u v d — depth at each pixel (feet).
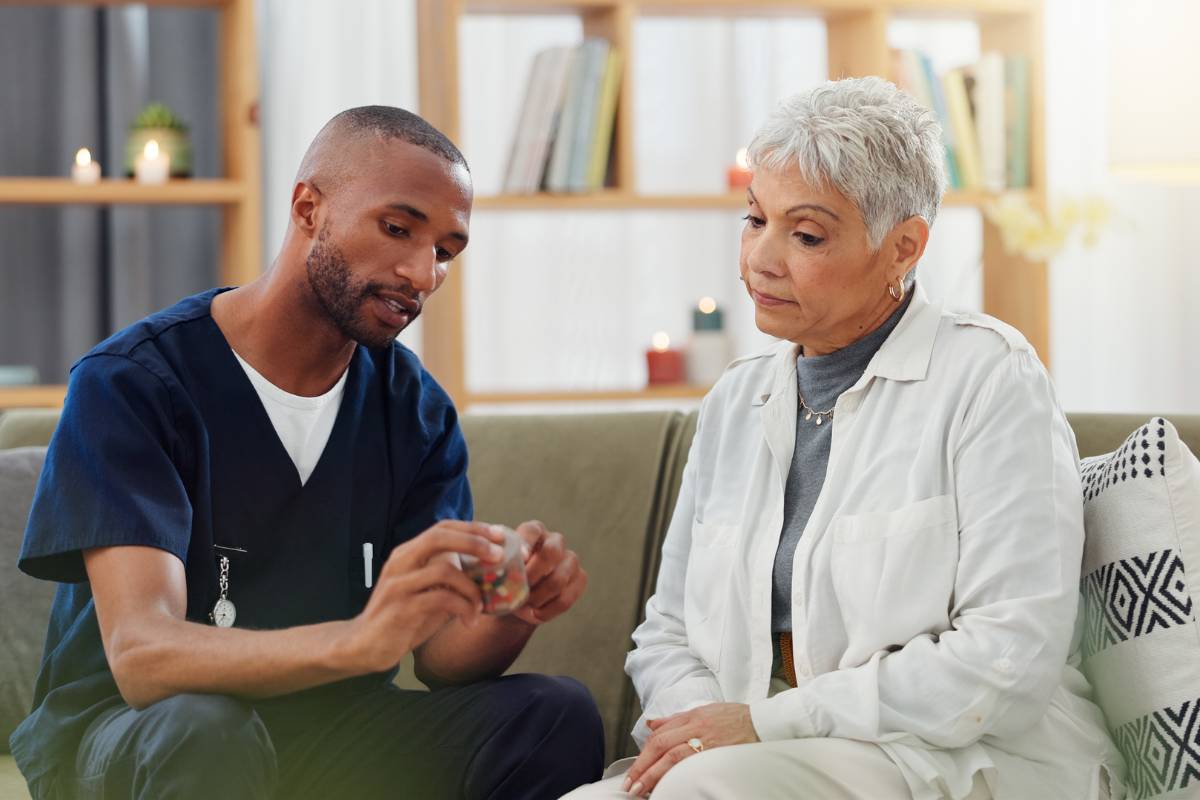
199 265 13.64
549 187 11.96
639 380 14.60
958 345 6.03
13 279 13.26
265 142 13.61
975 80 12.57
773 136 5.94
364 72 13.74
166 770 5.10
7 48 13.09
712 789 5.21
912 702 5.43
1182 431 6.97
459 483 6.83
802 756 5.33
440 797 6.07
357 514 6.43
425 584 5.06
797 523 6.12
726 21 14.56
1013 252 12.67
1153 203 14.47
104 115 13.24
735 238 14.64
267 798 5.44
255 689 5.27
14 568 7.47
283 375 6.23
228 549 6.07
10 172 13.12
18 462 7.68
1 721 7.31
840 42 12.82
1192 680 5.68
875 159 5.80
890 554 5.74
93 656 5.97
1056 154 14.49
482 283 14.39
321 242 5.99
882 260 6.01
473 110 14.19
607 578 7.43
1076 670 6.13
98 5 12.81
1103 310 14.57
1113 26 10.00
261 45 13.62
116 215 13.16
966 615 5.51
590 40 12.19
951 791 5.39
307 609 6.20
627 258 14.57
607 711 7.26
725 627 6.16
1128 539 5.90
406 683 7.36
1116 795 5.84
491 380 14.43
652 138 14.57
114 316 13.21
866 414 6.07
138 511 5.60
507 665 6.21
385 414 6.60
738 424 6.57
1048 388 5.88
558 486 7.58
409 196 5.91
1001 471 5.66
